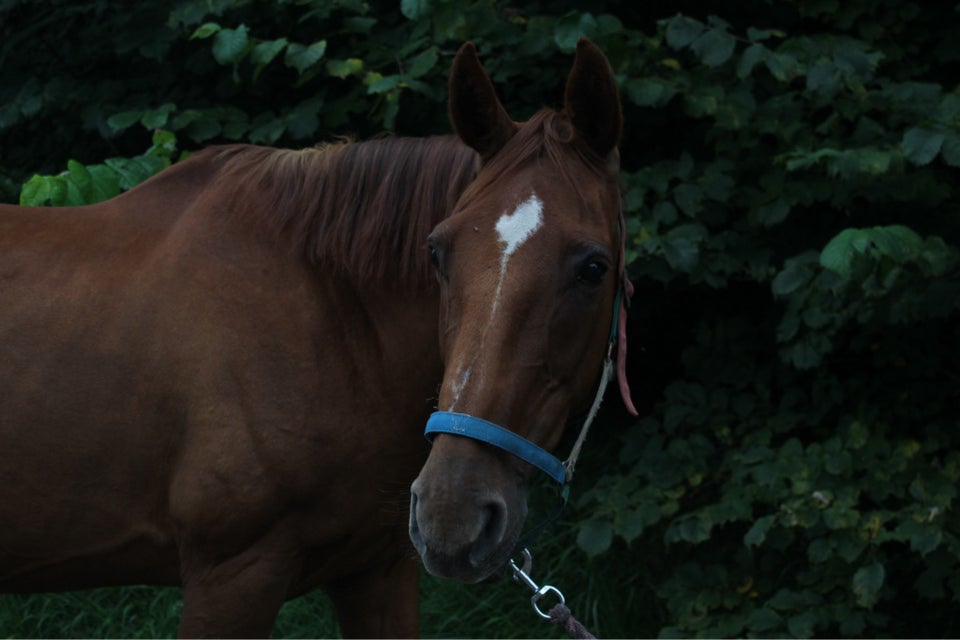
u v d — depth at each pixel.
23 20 4.36
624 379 1.98
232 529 2.01
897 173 3.37
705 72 3.71
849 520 3.26
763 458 3.54
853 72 3.41
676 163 3.67
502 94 4.08
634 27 4.25
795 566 3.76
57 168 4.41
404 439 2.11
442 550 1.57
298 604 3.63
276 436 2.00
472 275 1.71
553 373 1.73
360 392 2.07
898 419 3.71
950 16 4.02
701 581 3.60
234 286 2.08
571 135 1.86
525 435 1.70
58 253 2.13
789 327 3.48
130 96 4.14
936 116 3.35
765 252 3.71
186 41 4.15
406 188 2.13
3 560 2.10
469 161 2.09
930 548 3.15
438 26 3.61
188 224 2.16
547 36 3.69
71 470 2.04
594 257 1.73
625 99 3.92
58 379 2.04
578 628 1.87
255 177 2.20
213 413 2.01
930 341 3.69
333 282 2.11
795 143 3.63
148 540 2.10
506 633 3.62
